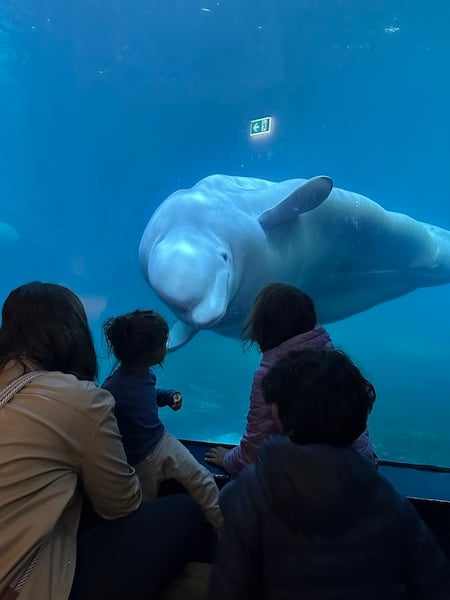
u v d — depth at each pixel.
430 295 23.64
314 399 1.42
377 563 1.28
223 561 1.33
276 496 1.29
